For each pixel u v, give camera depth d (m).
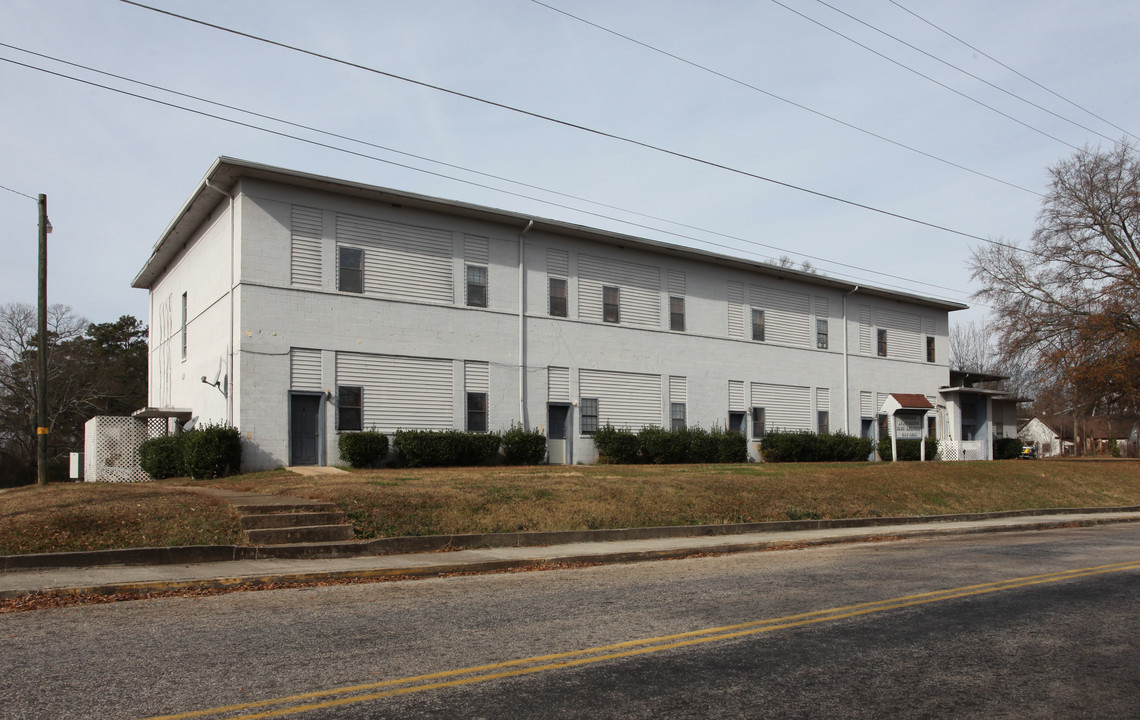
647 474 22.00
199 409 25.38
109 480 22.80
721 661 6.72
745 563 13.00
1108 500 27.55
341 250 24.16
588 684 6.01
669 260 32.78
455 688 5.86
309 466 22.95
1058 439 87.44
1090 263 39.03
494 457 26.39
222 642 7.21
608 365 30.30
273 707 5.39
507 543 13.97
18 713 5.23
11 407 52.06
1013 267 41.09
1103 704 5.77
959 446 41.78
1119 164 38.94
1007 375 47.28
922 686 6.11
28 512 12.30
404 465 24.33
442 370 25.84
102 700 5.52
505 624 8.05
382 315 24.72
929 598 9.66
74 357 53.72
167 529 12.22
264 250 22.73
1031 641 7.59
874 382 41.00
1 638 7.36
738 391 34.78
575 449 28.97
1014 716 5.48
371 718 5.19
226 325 23.02
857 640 7.52
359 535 13.32
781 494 20.27
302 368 23.14
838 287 39.47
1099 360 35.53
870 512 20.22
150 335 34.38
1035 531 19.86
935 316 45.25
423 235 25.86
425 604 9.13
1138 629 8.13
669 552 13.84
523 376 27.75
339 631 7.68
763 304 36.31
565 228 28.61
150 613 8.54
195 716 5.20
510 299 27.69
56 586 9.43
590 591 10.08
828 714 5.43
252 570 10.85
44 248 17.25
